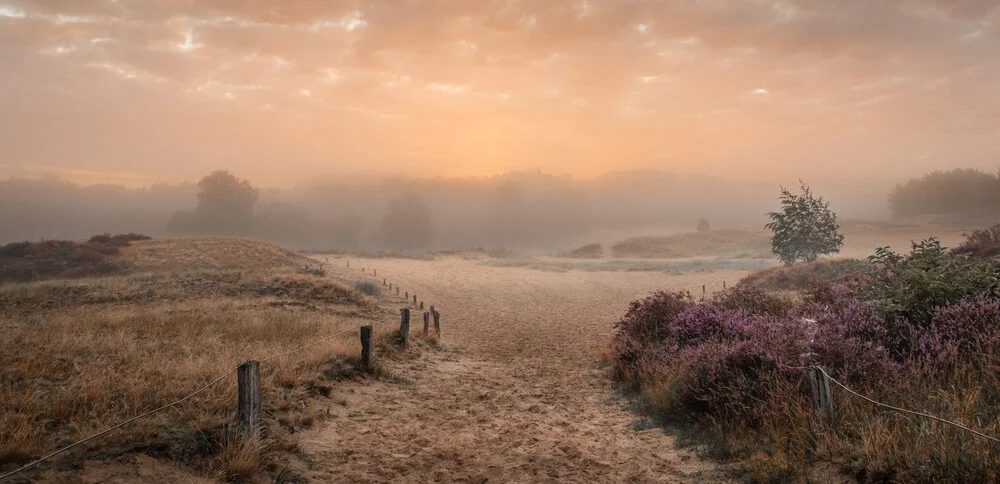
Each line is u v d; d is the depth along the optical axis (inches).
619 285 1509.6
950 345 233.3
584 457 220.7
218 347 400.2
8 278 1236.5
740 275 1628.9
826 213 1305.4
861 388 222.1
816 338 273.3
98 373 283.4
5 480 156.8
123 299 847.7
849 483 157.6
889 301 301.9
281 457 206.4
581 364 522.9
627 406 321.4
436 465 214.8
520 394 379.9
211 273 1107.9
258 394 214.8
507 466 212.7
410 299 1200.2
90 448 184.1
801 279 1016.9
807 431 191.5
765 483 168.6
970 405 182.5
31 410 213.8
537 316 976.9
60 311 713.6
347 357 396.5
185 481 175.5
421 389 378.6
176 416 221.1
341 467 208.5
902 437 169.3
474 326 864.3
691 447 221.3
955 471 143.6
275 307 795.4
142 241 1764.3
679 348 378.3
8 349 346.0
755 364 264.2
